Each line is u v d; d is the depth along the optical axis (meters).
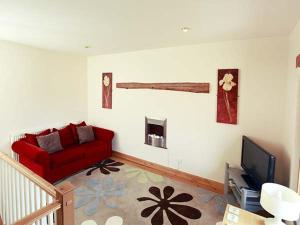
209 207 2.99
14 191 2.42
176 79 3.89
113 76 4.86
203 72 3.57
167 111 4.07
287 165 2.68
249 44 3.13
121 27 2.64
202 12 2.08
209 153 3.64
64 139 4.34
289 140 2.60
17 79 3.95
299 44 2.21
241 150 3.29
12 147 3.73
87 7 2.00
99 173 4.03
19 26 2.67
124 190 3.42
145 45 3.76
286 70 2.90
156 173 4.09
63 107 4.83
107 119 5.11
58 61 4.64
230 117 3.35
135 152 4.67
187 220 2.71
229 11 2.04
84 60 5.25
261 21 2.32
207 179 3.70
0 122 3.78
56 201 1.66
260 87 3.09
